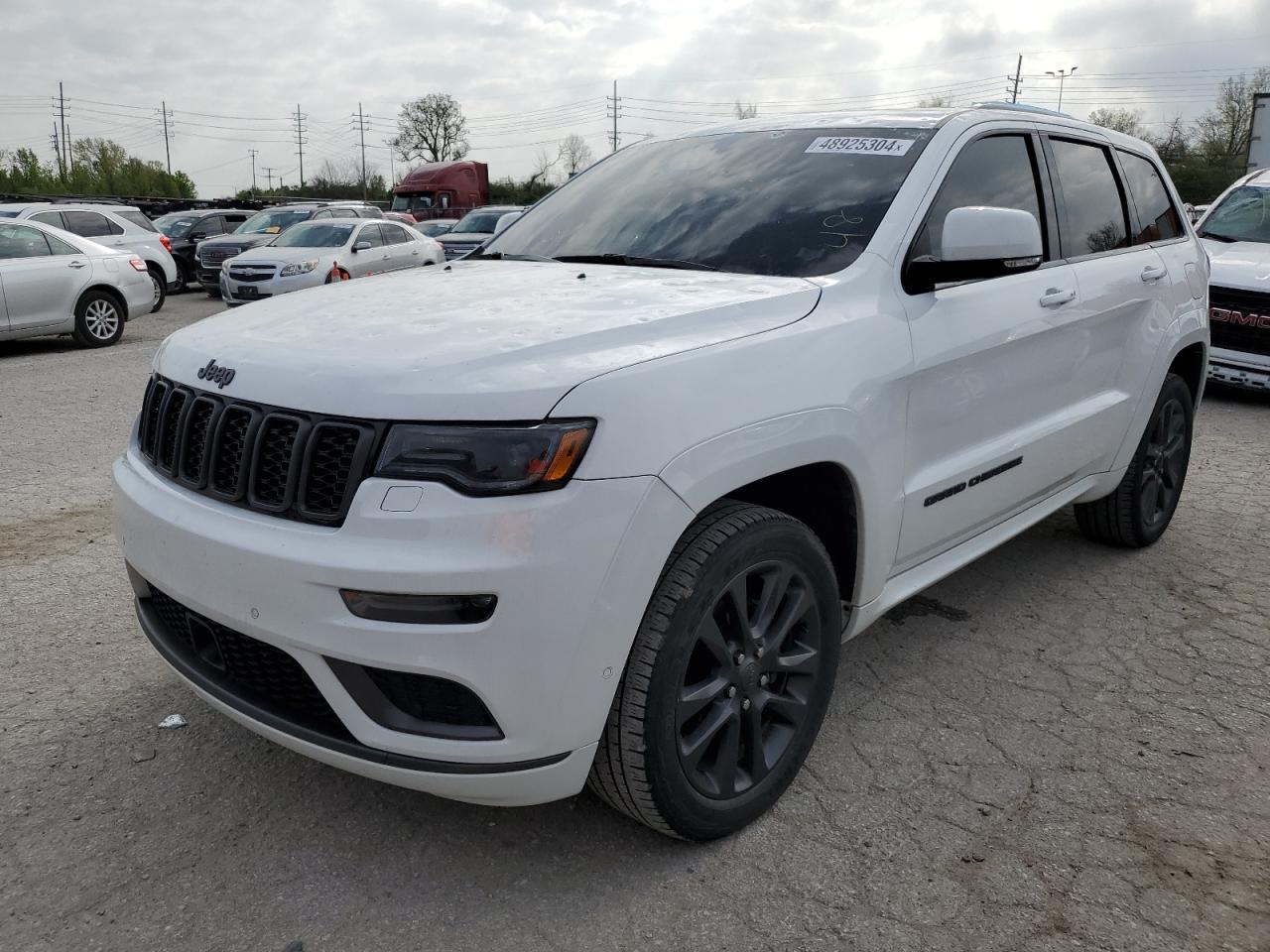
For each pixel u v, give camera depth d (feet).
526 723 6.79
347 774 9.37
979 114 11.45
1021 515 12.14
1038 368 11.36
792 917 7.52
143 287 40.78
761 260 9.73
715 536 7.55
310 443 6.90
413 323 7.86
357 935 7.32
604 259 10.53
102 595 13.46
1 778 9.20
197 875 7.97
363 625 6.59
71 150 240.94
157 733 10.02
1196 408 16.12
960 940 7.29
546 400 6.70
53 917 7.47
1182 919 7.52
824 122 11.75
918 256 9.76
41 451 21.39
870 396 8.72
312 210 70.74
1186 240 15.66
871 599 9.49
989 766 9.56
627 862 8.14
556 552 6.58
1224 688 11.16
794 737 8.73
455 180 110.93
